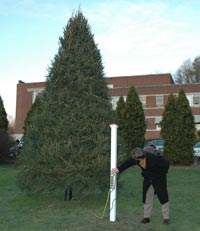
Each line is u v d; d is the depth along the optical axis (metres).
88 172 10.64
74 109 11.17
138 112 26.66
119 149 11.55
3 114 30.16
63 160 10.66
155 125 54.16
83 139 10.83
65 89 11.46
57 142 10.85
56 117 11.22
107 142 10.95
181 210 10.70
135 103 26.80
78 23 12.20
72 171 10.55
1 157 25.27
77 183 10.65
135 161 9.05
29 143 11.36
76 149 10.73
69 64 11.72
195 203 11.73
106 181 10.81
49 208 10.73
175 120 25.19
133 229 8.52
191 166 24.58
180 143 24.89
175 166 24.67
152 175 9.01
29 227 8.65
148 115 54.62
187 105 25.48
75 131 10.91
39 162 10.91
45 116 11.31
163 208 9.05
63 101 11.33
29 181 11.20
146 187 9.09
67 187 10.84
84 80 11.52
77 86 11.45
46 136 11.09
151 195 9.09
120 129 26.31
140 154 8.78
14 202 11.63
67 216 9.77
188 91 53.59
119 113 26.61
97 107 11.37
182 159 24.80
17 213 10.19
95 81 11.68
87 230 8.41
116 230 8.43
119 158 11.25
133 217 9.70
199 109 52.81
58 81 11.67
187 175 19.00
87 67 11.73
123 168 9.08
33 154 11.15
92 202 11.38
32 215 9.92
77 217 9.66
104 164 10.62
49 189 10.93
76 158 10.64
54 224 8.93
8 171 20.20
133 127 26.44
